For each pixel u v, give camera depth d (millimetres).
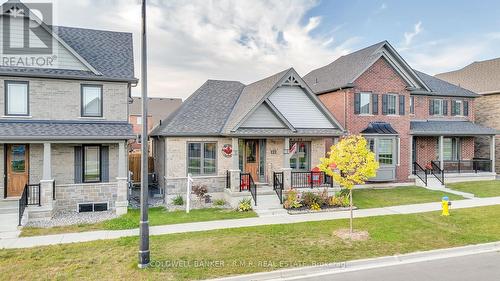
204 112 17953
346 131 18672
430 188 20000
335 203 14977
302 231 11000
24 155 14320
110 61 16312
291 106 17891
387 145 21266
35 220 12602
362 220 12484
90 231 11148
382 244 9648
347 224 11945
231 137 16812
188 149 16656
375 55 21125
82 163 14938
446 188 19906
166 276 7297
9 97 14086
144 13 7902
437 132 22250
